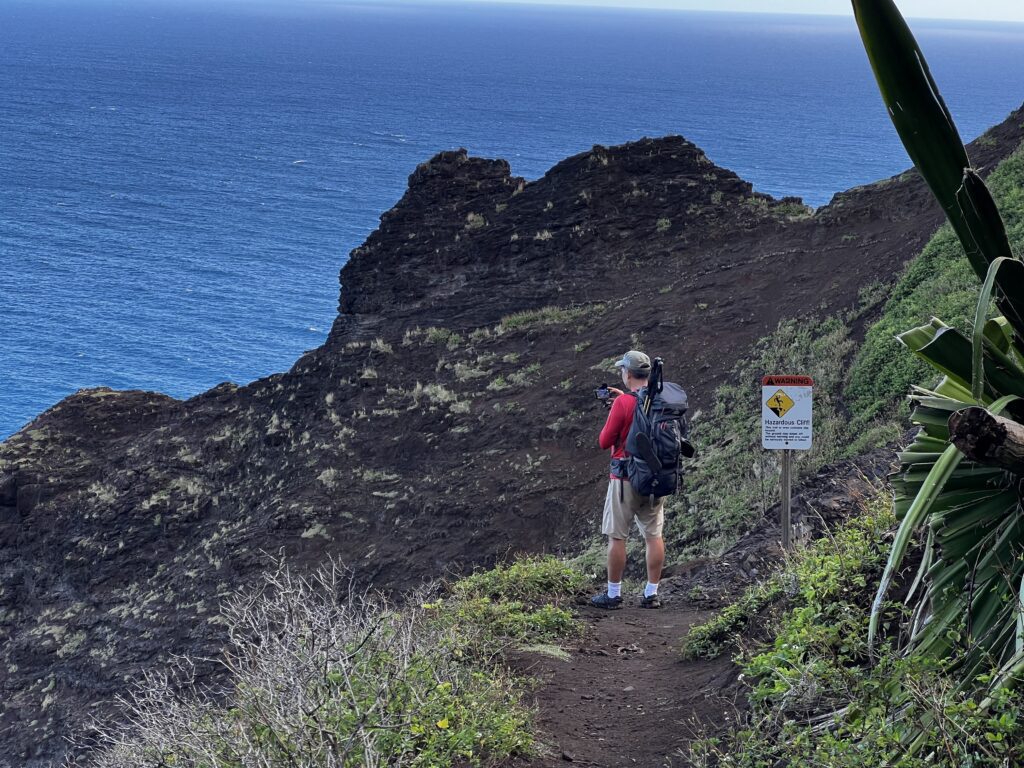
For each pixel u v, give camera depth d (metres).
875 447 13.53
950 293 16.97
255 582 23.89
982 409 3.97
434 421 26.03
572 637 8.26
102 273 146.50
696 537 15.94
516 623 8.15
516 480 22.75
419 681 5.68
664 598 10.34
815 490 11.61
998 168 21.78
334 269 156.62
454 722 5.54
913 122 4.20
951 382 4.73
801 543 8.63
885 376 16.34
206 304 131.88
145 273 147.50
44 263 151.38
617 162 31.83
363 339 30.66
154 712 5.39
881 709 4.19
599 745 5.99
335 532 24.16
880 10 4.08
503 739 5.63
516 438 23.98
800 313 22.38
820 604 5.58
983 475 4.42
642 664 7.61
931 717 3.98
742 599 7.68
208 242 170.25
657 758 5.67
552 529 21.30
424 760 5.07
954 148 4.20
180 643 24.08
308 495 25.48
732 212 29.81
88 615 27.58
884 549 5.80
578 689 6.98
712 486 17.22
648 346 25.02
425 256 32.16
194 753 5.00
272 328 122.81
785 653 4.96
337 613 5.96
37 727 25.03
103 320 122.50
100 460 33.03
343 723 4.84
